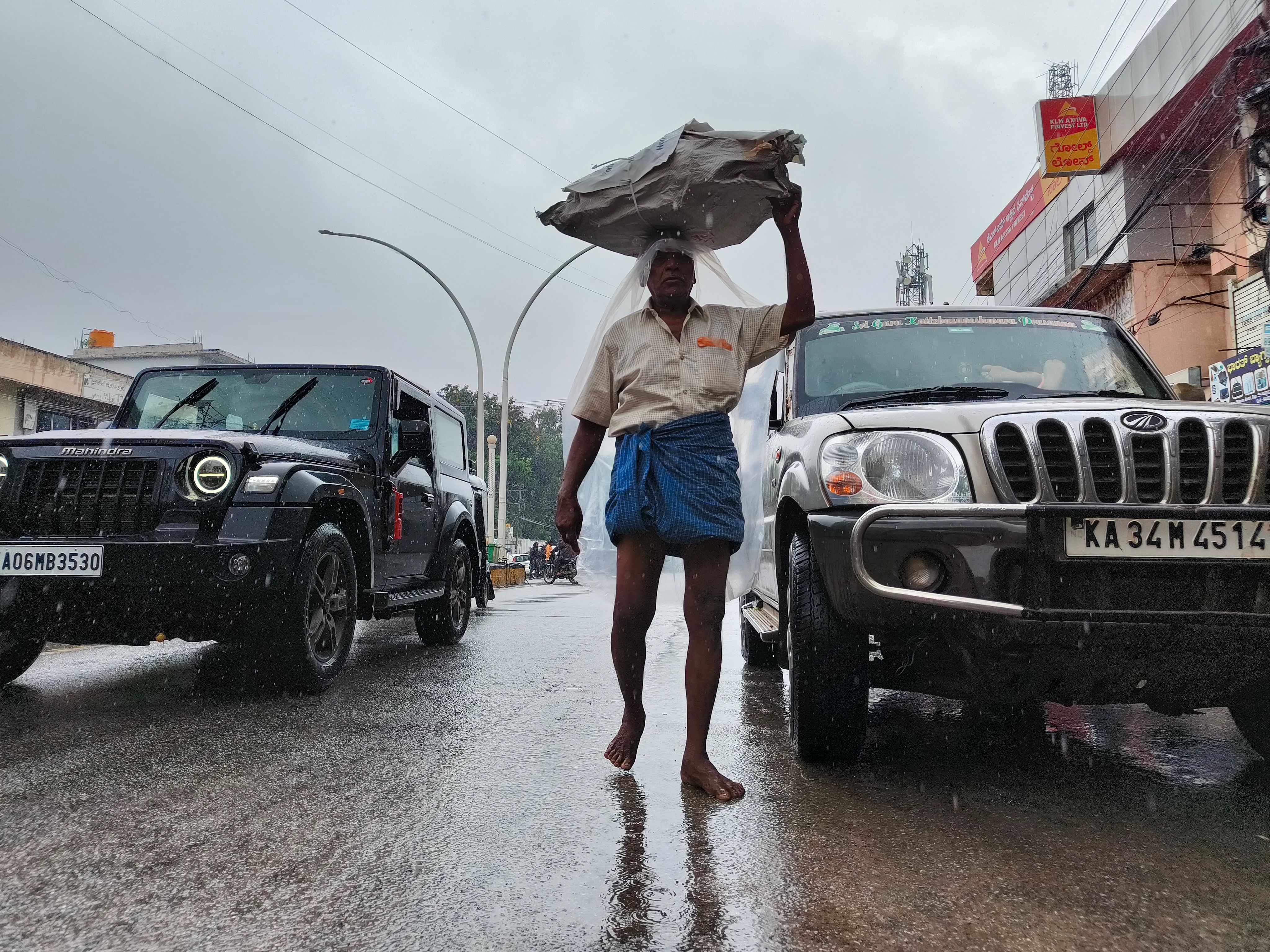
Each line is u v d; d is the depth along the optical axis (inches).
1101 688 105.4
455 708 160.7
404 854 86.3
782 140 104.5
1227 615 96.2
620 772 117.2
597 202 110.0
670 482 108.2
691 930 70.2
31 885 78.4
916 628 105.1
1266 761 125.2
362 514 194.7
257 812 99.1
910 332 163.5
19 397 732.0
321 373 229.8
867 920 72.2
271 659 168.1
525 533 2476.6
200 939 68.3
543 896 76.6
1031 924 71.6
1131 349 160.4
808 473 116.8
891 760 124.1
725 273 120.3
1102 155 729.6
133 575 152.7
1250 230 491.2
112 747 129.0
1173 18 638.5
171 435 164.1
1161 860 86.4
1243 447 101.6
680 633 296.7
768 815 99.0
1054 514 99.0
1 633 169.9
